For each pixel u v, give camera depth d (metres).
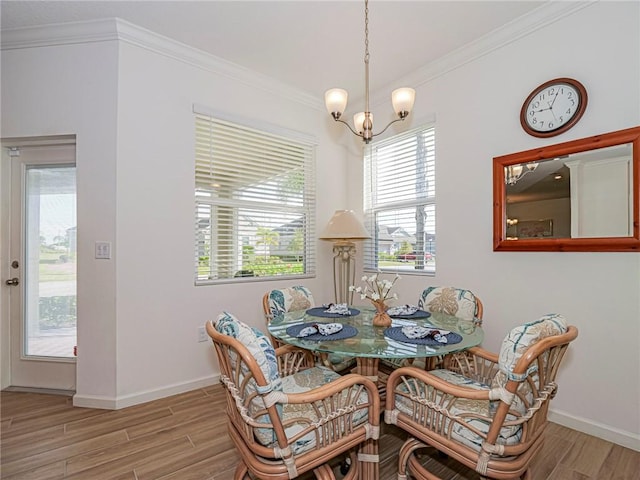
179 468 1.65
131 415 2.18
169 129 2.51
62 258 2.58
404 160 3.12
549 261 2.11
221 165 2.81
